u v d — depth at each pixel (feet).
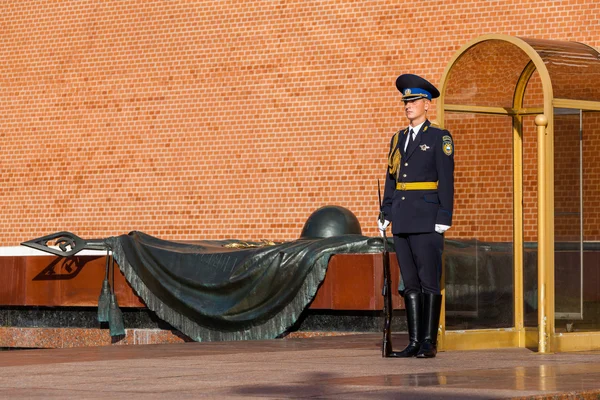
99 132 93.56
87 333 71.10
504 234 48.03
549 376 34.78
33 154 96.07
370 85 82.69
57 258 71.46
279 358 42.91
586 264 46.34
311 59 85.05
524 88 48.42
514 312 48.29
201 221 89.04
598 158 46.83
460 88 46.98
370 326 62.44
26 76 96.84
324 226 67.56
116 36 93.20
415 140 43.52
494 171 47.83
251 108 87.30
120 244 69.72
